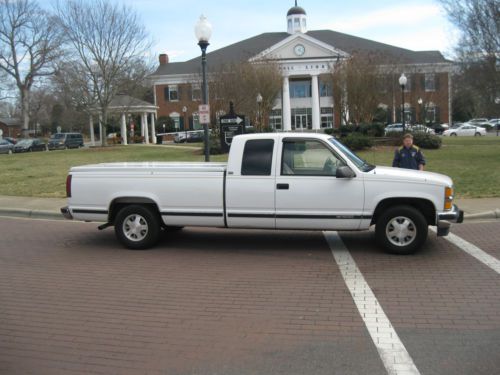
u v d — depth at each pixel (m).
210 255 7.47
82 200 8.01
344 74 33.78
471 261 6.83
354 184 7.11
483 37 20.11
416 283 5.94
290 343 4.36
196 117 64.62
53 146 49.59
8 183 16.94
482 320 4.77
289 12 67.31
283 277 6.29
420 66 53.62
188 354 4.18
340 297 5.50
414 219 7.11
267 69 37.31
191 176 7.55
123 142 50.31
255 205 7.36
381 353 4.12
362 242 8.09
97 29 37.91
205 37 12.51
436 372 3.78
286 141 7.35
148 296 5.68
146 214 7.83
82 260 7.36
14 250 8.09
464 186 13.16
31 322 4.95
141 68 40.31
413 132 27.80
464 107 71.25
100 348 4.32
